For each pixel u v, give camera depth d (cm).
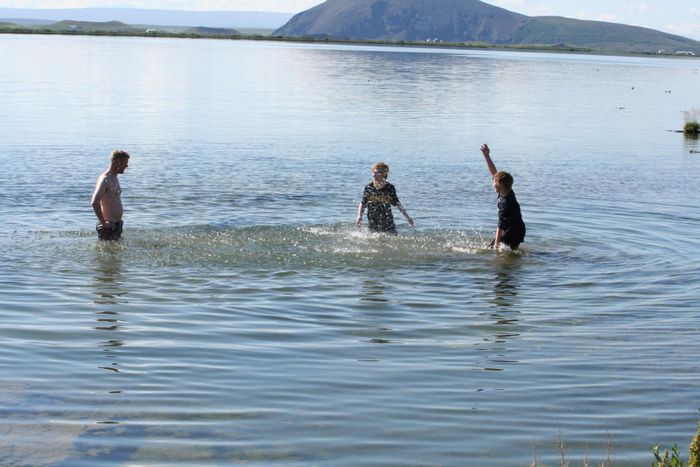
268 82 5697
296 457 597
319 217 1559
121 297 1018
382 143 2741
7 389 713
